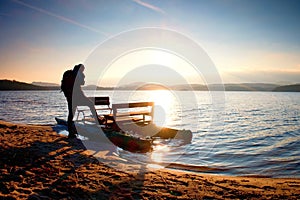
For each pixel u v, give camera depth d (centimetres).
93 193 445
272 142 1502
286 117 3319
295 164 919
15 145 792
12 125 1280
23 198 405
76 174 548
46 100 7325
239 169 838
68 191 447
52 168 578
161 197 441
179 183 529
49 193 434
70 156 707
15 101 6569
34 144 829
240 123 2598
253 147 1309
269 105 6222
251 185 554
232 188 511
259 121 2825
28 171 543
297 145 1385
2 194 416
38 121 2380
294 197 463
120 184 502
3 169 541
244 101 8456
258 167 873
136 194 450
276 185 571
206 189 496
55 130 1238
